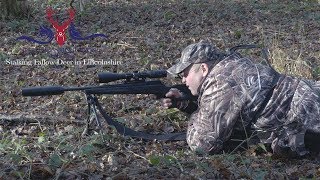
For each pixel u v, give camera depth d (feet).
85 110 24.20
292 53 35.01
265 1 55.67
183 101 20.58
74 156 18.85
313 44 38.11
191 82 19.56
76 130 21.26
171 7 52.49
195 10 51.03
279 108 18.85
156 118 23.26
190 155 19.25
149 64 33.45
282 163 19.06
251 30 43.29
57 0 54.29
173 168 17.94
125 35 41.50
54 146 20.02
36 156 19.06
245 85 18.89
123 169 18.03
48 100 25.94
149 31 42.98
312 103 18.74
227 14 48.88
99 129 20.74
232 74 19.04
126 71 32.30
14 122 22.81
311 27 44.09
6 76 31.07
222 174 17.70
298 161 19.13
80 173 17.61
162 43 38.73
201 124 19.15
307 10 50.93
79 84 29.55
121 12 50.44
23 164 18.24
